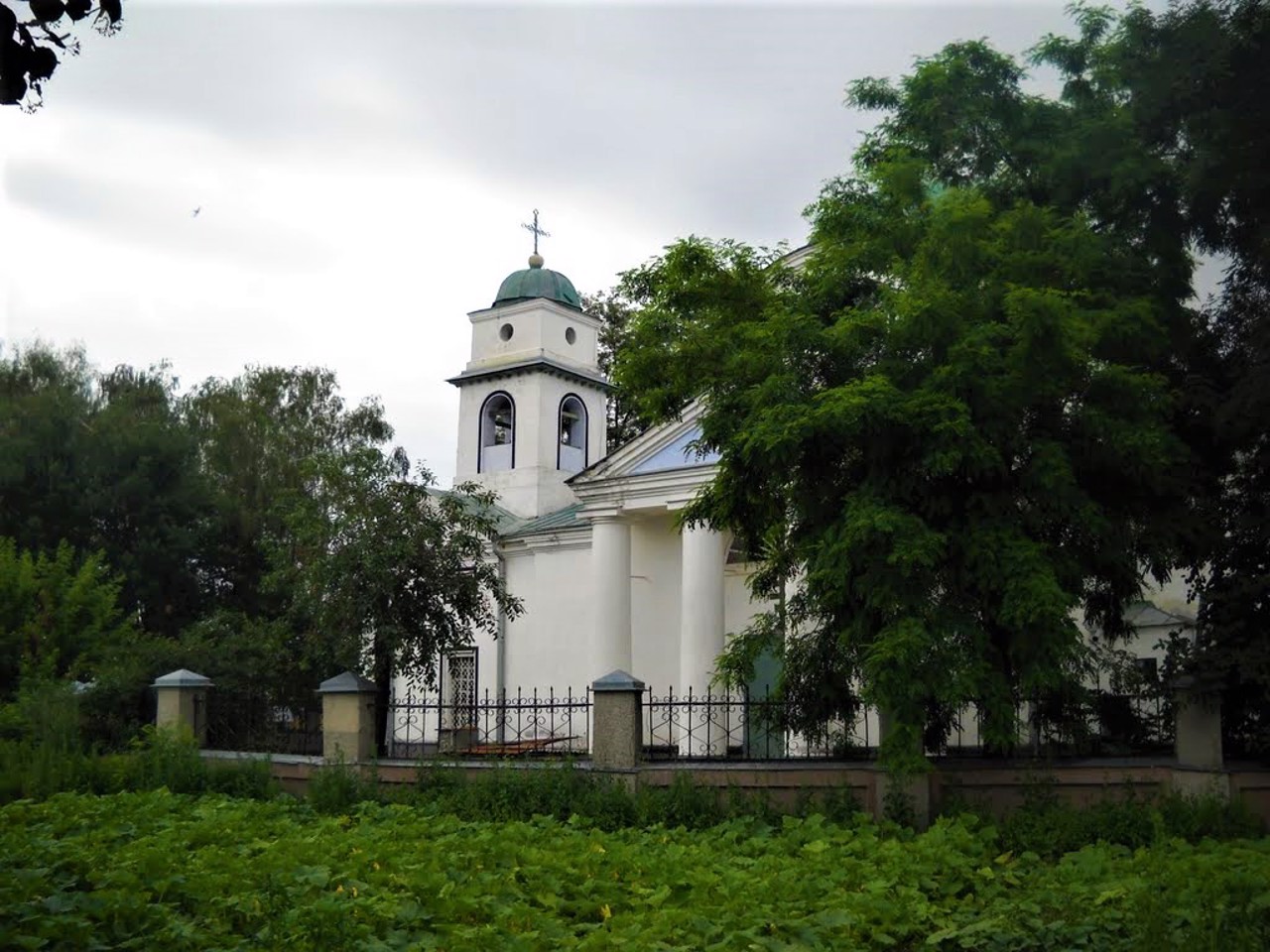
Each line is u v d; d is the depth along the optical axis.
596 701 14.38
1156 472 12.36
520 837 11.48
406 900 8.66
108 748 18.25
